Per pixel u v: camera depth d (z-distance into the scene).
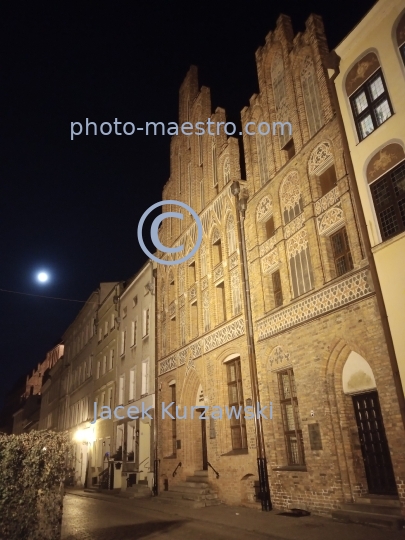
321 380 13.80
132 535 12.09
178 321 24.75
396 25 12.89
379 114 13.12
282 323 15.89
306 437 14.08
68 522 15.07
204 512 15.86
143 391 28.00
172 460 22.67
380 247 12.20
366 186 12.99
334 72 14.77
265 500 15.07
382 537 9.80
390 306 11.74
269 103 18.88
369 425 12.75
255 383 16.75
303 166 15.98
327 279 14.23
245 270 18.39
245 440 17.69
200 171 24.56
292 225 16.36
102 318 40.34
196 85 27.98
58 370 57.62
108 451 33.12
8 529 8.32
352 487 12.55
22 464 8.78
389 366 11.64
